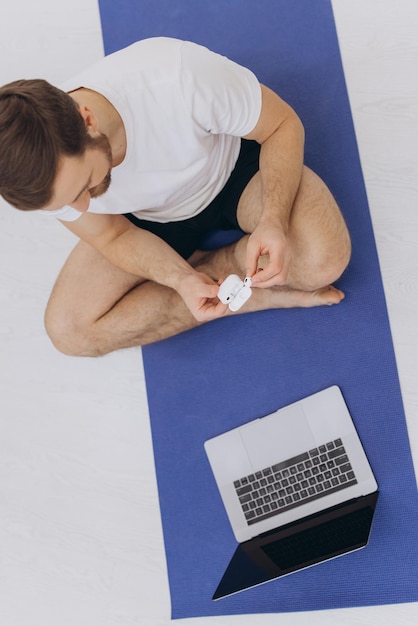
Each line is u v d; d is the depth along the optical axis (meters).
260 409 1.67
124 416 1.77
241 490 1.64
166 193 1.35
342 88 1.70
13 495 1.81
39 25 1.94
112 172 1.24
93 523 1.76
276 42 1.75
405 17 1.70
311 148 1.70
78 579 1.74
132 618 1.69
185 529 1.69
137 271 1.46
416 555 1.53
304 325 1.66
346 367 1.62
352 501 1.56
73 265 1.61
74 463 1.79
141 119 1.18
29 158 0.95
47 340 1.84
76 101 1.07
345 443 1.59
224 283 1.26
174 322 1.62
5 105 0.95
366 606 1.56
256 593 1.63
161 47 1.19
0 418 1.84
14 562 1.78
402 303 1.61
